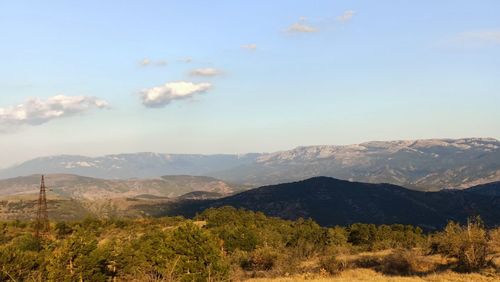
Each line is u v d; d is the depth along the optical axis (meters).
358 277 33.16
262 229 83.62
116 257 31.38
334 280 31.14
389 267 35.94
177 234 29.84
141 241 49.19
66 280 28.44
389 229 91.75
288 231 87.56
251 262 46.53
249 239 60.59
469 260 32.12
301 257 48.69
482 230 34.59
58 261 29.20
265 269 43.94
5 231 84.44
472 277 28.98
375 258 41.09
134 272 28.09
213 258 29.59
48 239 64.62
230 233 61.31
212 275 28.95
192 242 29.59
